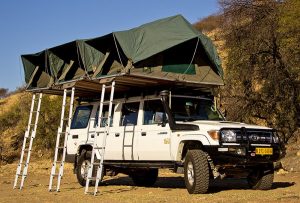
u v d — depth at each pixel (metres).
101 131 11.69
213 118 10.52
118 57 10.13
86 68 10.69
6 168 21.62
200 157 9.02
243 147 8.92
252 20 19.59
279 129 20.09
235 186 11.05
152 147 10.16
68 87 11.48
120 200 8.89
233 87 20.11
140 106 10.80
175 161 9.65
